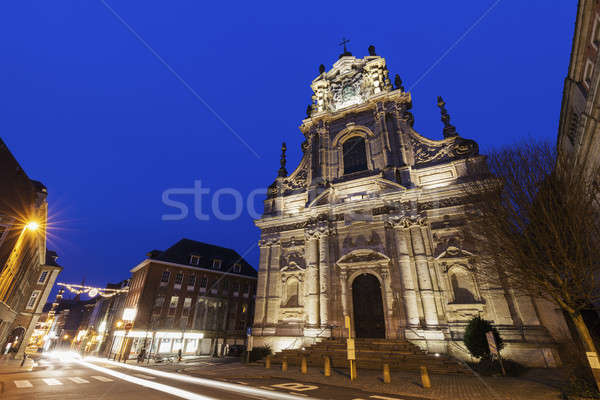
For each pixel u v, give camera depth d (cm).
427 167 2394
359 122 2911
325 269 2325
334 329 2148
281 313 2388
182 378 1422
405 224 2223
